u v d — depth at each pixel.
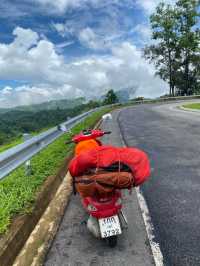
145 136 12.82
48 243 4.33
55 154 8.66
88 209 3.97
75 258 3.94
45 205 5.59
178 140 11.29
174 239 4.22
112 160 3.88
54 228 4.78
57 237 4.51
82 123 16.69
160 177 6.89
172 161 8.20
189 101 52.03
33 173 6.80
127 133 14.09
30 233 4.62
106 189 3.77
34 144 7.27
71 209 5.52
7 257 3.78
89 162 3.88
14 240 4.09
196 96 59.72
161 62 68.25
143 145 10.70
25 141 6.58
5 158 5.26
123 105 50.03
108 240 4.07
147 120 20.09
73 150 9.52
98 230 4.08
